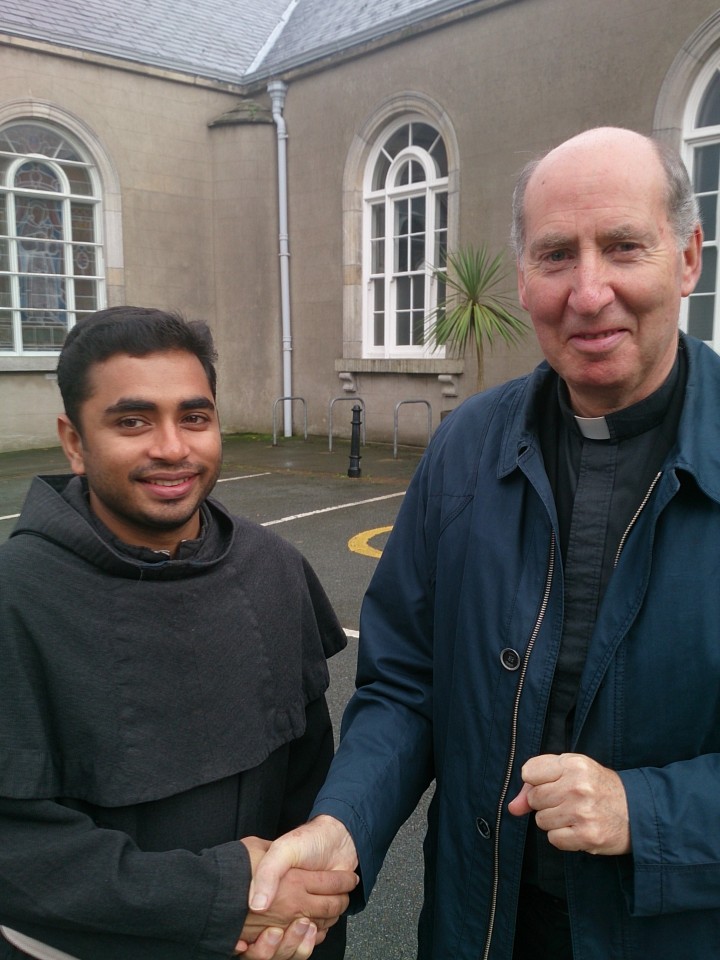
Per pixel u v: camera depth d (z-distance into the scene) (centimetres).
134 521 126
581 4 903
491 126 1008
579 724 121
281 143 1259
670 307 123
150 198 1259
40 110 1144
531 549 132
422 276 1156
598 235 119
